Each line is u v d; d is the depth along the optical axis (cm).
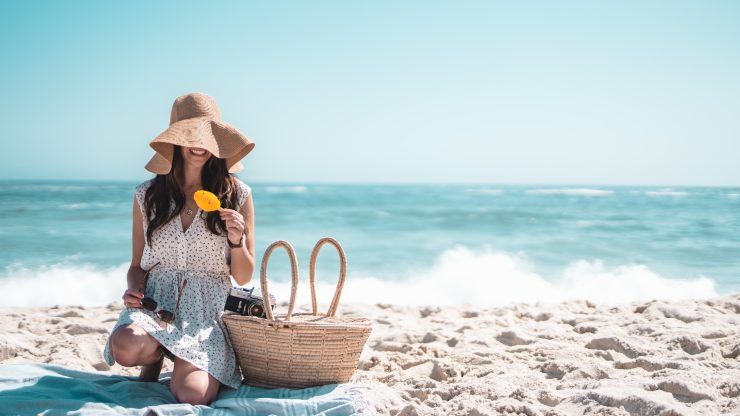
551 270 1125
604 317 580
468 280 1025
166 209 333
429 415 322
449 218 2245
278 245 334
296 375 335
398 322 601
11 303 832
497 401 332
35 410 285
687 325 518
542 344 470
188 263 339
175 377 313
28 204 2602
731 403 318
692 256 1289
